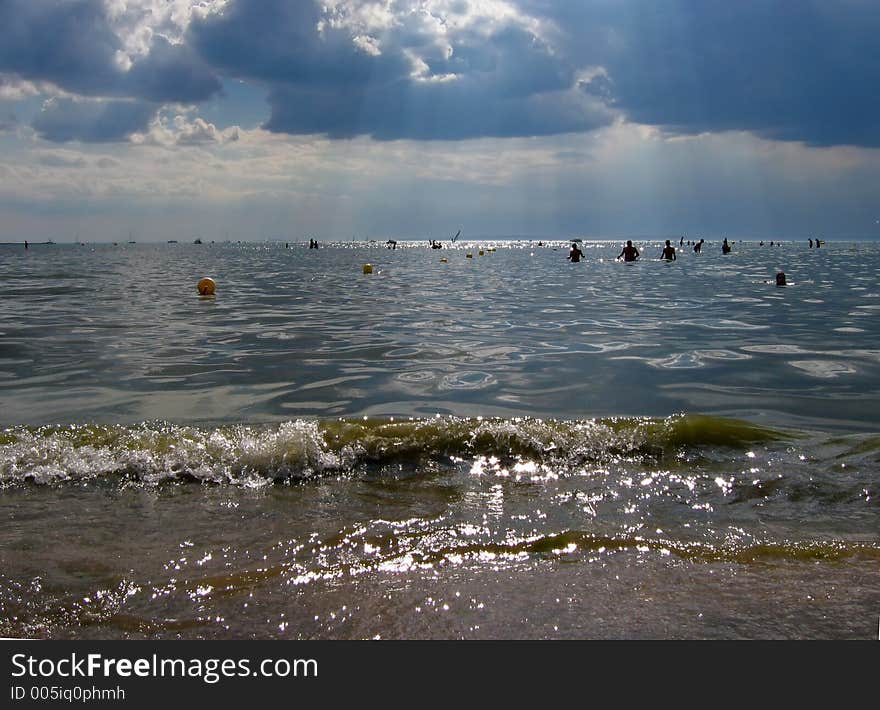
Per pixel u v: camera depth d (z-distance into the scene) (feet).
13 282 80.07
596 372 25.98
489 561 10.73
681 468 15.16
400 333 36.68
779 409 20.31
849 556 10.78
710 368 26.71
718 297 58.39
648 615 8.99
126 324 40.55
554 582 9.98
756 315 44.91
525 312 47.09
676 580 10.00
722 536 11.66
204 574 10.40
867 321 41.55
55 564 10.74
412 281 82.48
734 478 14.43
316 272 106.11
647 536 11.68
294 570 10.48
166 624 9.05
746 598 9.43
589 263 132.36
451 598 9.53
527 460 15.88
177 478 14.92
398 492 14.07
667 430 16.97
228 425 18.45
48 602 9.61
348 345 32.53
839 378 24.77
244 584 10.05
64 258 183.21
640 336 35.37
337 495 13.93
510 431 16.69
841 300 55.52
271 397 22.00
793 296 59.41
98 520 12.59
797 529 11.93
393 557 10.91
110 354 30.07
